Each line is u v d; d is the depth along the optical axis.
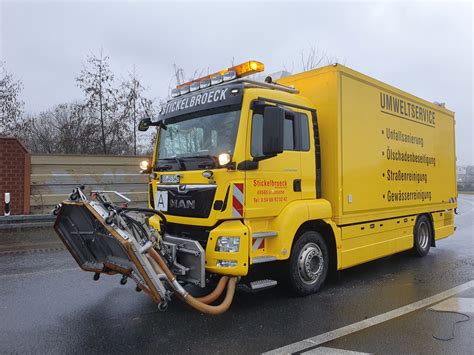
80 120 19.62
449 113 9.86
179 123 5.63
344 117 6.12
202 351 3.92
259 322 4.71
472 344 4.10
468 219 16.97
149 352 3.90
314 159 5.89
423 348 4.00
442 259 8.49
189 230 5.11
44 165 13.10
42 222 11.96
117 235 4.13
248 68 5.31
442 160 9.41
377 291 6.02
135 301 5.41
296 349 3.97
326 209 5.81
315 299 5.60
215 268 4.70
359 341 4.17
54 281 6.31
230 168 4.71
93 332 4.38
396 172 7.50
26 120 21.03
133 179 14.67
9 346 4.01
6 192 12.47
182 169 5.23
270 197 5.13
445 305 5.34
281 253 5.14
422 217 8.60
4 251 8.56
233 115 4.95
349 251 6.28
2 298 5.49
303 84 6.45
